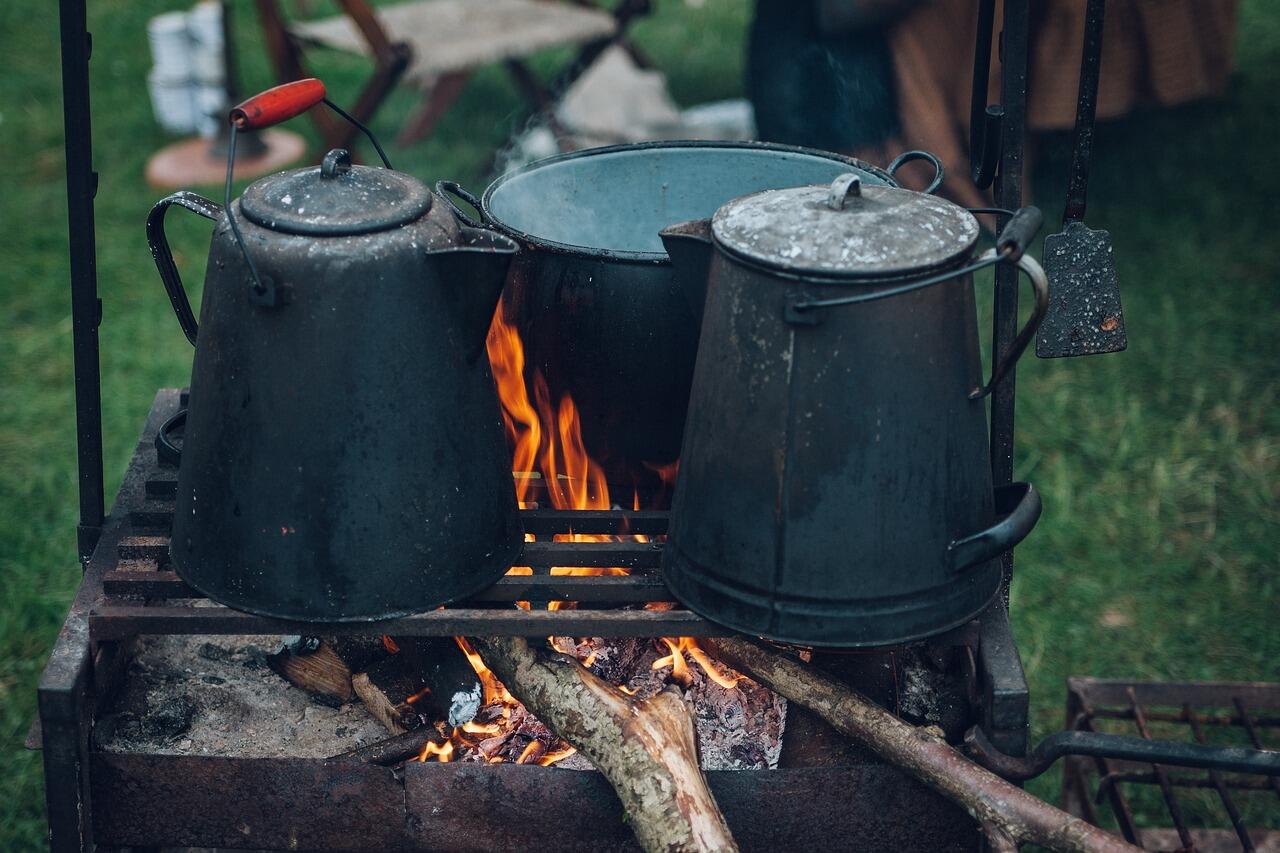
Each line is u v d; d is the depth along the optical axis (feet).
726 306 4.49
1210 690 7.01
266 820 5.05
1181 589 9.18
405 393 4.54
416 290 4.48
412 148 15.38
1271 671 8.46
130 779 4.99
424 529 4.71
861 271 4.19
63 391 11.48
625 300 5.13
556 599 5.07
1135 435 10.68
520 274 5.35
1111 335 5.25
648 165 6.42
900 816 5.02
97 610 4.97
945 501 4.54
